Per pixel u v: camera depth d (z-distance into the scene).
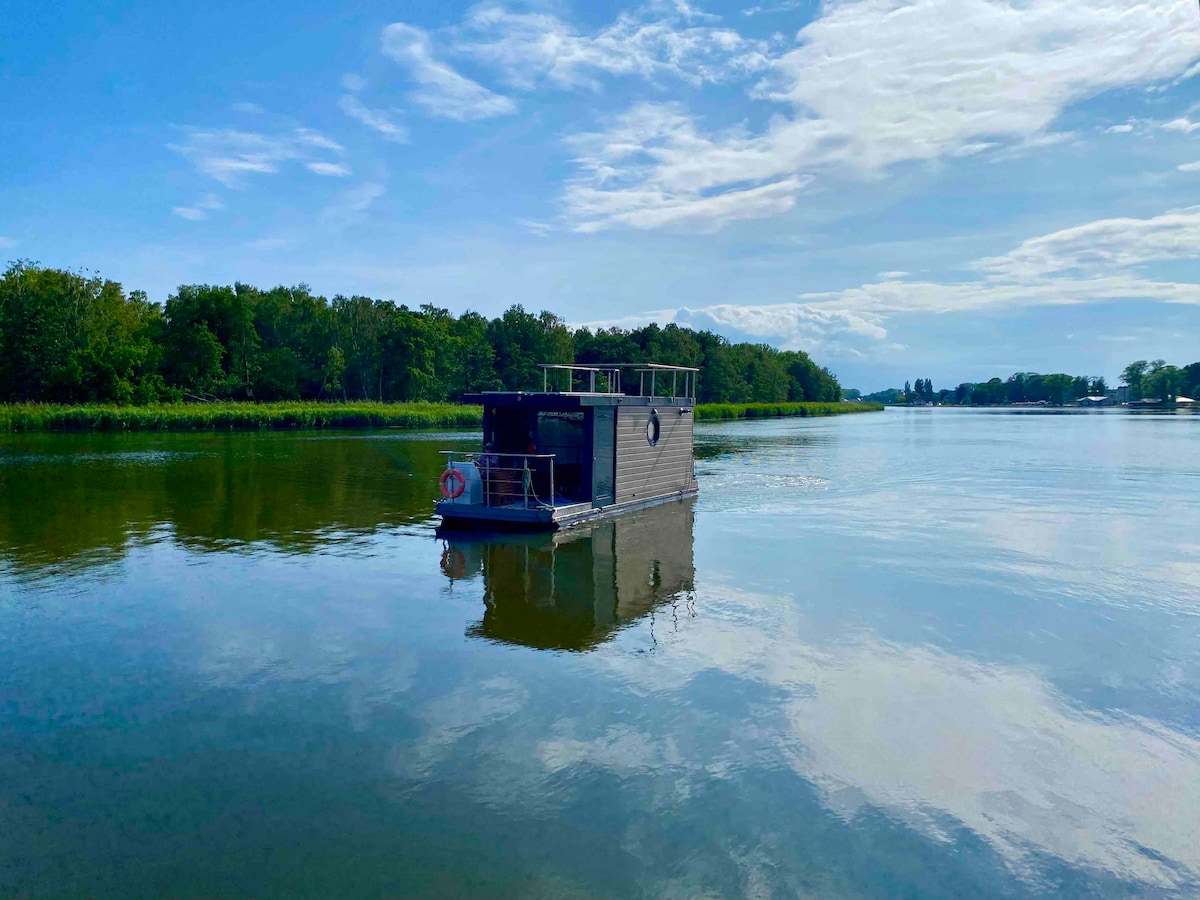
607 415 18.53
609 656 9.47
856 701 8.24
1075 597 12.16
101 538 16.30
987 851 5.76
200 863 5.52
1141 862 5.66
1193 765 7.01
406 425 65.06
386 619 10.87
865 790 6.53
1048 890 5.36
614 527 17.59
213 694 8.34
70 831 5.91
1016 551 15.41
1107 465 32.78
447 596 12.00
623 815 6.12
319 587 12.48
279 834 5.86
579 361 108.50
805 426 74.94
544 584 12.73
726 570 13.76
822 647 9.85
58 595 12.00
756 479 27.61
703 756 7.04
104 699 8.22
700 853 5.66
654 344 101.75
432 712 7.88
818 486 25.56
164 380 80.19
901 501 22.08
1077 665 9.32
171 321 85.12
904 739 7.42
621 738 7.36
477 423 67.44
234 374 87.19
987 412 159.88
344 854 5.62
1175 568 14.01
